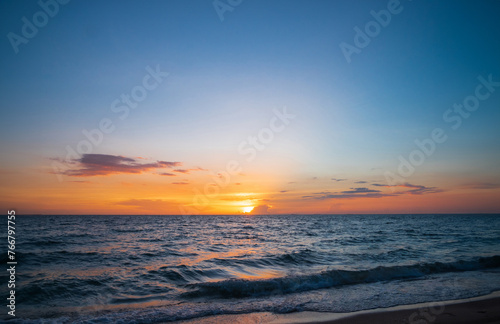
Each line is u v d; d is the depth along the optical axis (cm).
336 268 1263
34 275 1094
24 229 3622
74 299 840
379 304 788
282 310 742
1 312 730
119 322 659
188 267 1252
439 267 1273
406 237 2709
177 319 679
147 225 5156
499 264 1356
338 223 6400
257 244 2217
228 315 705
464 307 754
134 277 1083
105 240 2386
